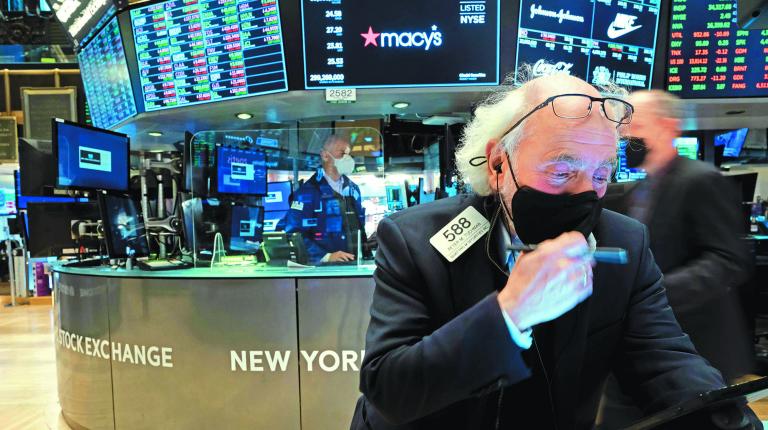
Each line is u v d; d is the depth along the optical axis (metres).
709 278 1.16
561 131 0.49
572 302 0.47
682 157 1.24
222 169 2.56
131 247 2.50
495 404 0.60
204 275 2.10
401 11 2.67
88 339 2.38
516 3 2.65
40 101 5.93
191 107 3.01
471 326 0.48
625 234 0.67
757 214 3.74
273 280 2.07
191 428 2.12
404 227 0.64
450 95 2.82
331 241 2.53
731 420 0.48
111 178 2.77
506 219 0.60
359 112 3.30
